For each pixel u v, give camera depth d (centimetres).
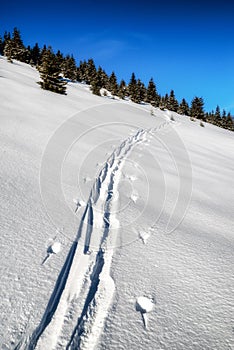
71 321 212
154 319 226
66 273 267
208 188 786
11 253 273
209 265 327
